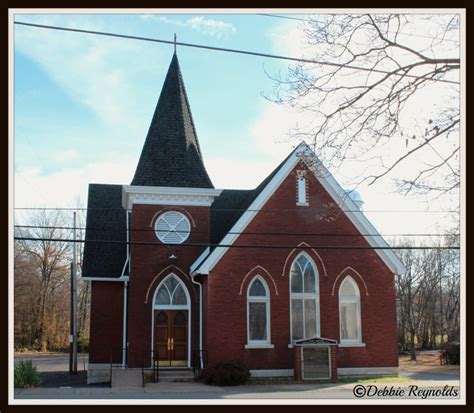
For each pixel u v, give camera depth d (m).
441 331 62.88
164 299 29.42
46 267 76.50
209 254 28.19
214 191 30.16
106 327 31.89
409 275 60.66
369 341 28.66
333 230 29.14
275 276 28.12
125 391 22.91
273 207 28.69
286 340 27.70
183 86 33.00
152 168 30.20
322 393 22.17
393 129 16.09
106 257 33.03
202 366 27.70
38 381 26.59
